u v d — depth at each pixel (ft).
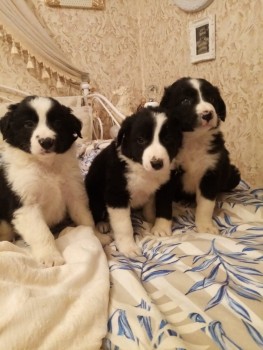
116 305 1.24
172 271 1.47
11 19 3.78
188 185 2.27
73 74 4.37
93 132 4.46
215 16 3.41
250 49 3.06
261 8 2.88
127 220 1.94
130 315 1.17
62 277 1.36
